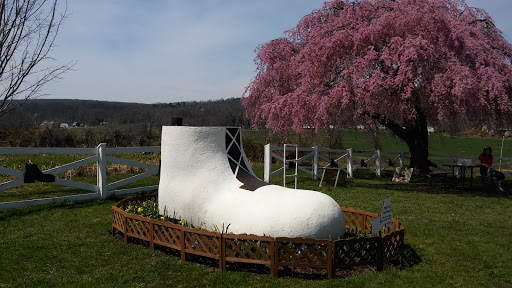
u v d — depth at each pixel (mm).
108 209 7996
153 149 10375
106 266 4805
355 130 15141
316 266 4430
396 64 11289
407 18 11289
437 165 15383
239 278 4414
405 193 10781
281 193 5250
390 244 4859
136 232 5527
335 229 4918
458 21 11797
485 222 7547
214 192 5750
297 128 12680
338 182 11984
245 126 19250
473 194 10812
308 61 12477
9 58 6906
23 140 18312
